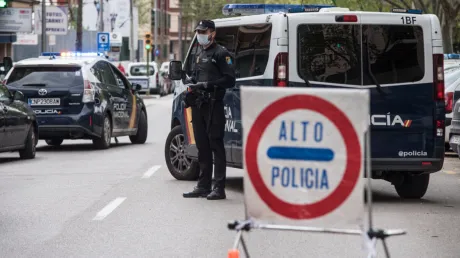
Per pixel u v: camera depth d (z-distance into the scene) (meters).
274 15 18.97
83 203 19.12
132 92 36.62
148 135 42.34
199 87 19.30
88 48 103.94
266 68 19.03
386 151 19.12
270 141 9.65
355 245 14.43
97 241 14.81
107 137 33.97
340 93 9.50
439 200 20.12
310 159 9.58
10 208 18.52
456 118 24.22
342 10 19.72
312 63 18.84
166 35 196.12
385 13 19.14
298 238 15.07
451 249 14.27
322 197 9.58
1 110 27.78
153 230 15.81
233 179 23.67
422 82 19.20
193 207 18.47
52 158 30.22
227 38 20.70
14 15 71.56
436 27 19.28
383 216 17.56
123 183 22.61
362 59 19.00
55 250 14.07
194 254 13.72
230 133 20.36
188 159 22.95
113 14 114.31
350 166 9.52
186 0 167.50
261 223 9.70
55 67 32.94
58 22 72.00
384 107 19.08
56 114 32.50
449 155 32.69
